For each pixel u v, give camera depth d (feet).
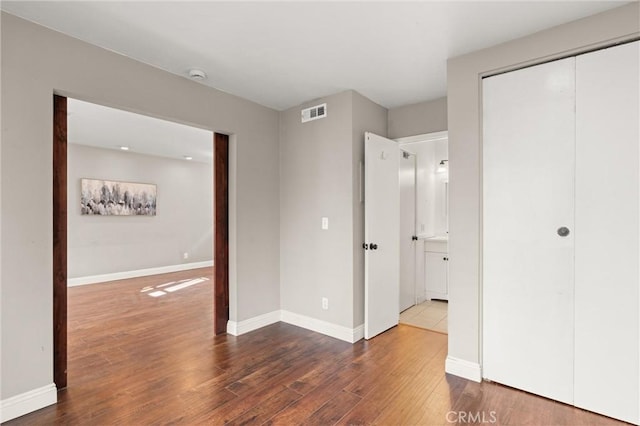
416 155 14.99
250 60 8.30
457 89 7.99
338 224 10.42
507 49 7.35
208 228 25.49
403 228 13.70
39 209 6.68
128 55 8.02
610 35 6.24
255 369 8.36
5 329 6.26
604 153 6.40
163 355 9.20
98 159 19.39
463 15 6.42
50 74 6.83
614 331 6.34
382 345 9.89
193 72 8.78
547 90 6.98
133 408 6.68
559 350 6.89
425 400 6.97
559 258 6.88
